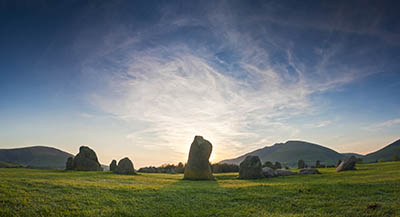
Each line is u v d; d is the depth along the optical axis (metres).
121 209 11.93
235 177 29.75
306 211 12.41
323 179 23.77
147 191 15.55
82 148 40.19
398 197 14.32
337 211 12.22
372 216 11.47
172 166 48.91
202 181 24.69
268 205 13.40
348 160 34.94
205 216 11.64
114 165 44.09
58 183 16.45
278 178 27.03
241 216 11.69
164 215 11.62
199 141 28.03
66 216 10.80
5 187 14.05
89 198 13.20
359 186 17.23
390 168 32.62
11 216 10.36
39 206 11.54
